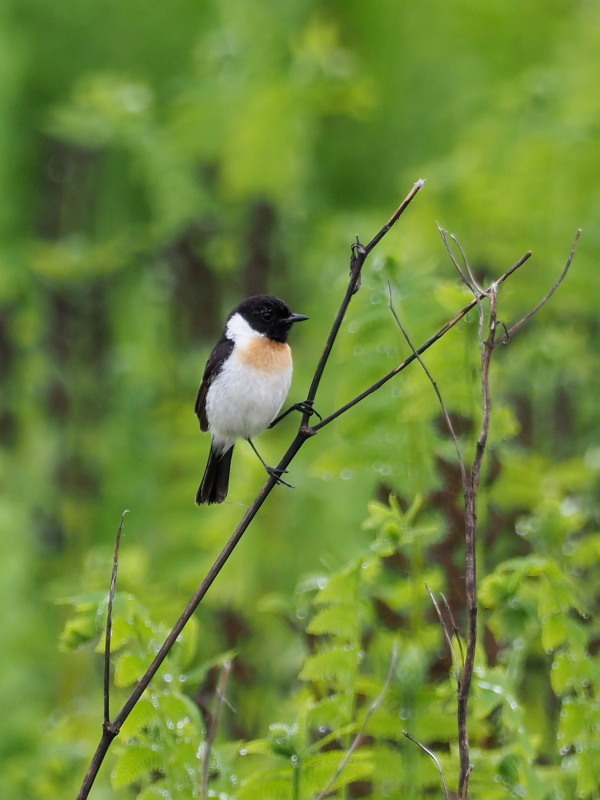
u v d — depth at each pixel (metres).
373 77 21.56
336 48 19.88
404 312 8.13
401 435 8.18
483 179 14.80
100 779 8.64
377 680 6.96
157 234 16.22
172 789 6.41
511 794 6.44
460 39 21.06
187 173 16.33
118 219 20.17
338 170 21.27
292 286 16.64
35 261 16.53
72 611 12.88
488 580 6.97
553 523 7.95
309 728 7.05
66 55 22.45
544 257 14.16
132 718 6.39
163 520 13.80
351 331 8.21
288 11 18.50
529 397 11.77
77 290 16.28
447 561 7.70
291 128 16.34
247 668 8.70
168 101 19.70
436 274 14.84
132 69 22.20
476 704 6.57
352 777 6.22
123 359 15.76
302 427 5.97
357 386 8.23
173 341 16.42
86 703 10.73
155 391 15.66
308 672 6.70
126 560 9.11
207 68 17.61
